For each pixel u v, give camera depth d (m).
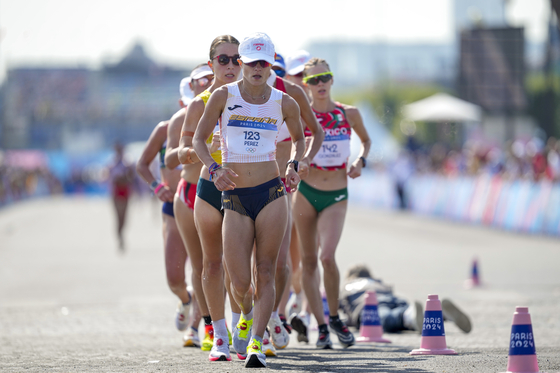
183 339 22.89
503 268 46.38
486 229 79.19
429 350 19.69
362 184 138.62
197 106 19.06
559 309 30.47
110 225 102.56
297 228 22.14
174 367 17.61
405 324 25.64
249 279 17.31
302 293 25.20
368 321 23.52
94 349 21.91
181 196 20.52
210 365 17.77
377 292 26.73
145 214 133.88
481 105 119.62
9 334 25.77
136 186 167.88
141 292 37.84
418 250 60.12
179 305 23.16
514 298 34.00
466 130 123.00
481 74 119.69
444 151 109.81
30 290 39.03
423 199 103.38
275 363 17.94
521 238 68.12
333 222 21.81
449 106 114.50
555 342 22.31
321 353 20.20
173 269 22.59
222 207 17.56
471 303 32.56
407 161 110.38
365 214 115.44
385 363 17.77
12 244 71.75
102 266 51.19
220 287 18.80
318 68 22.28
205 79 21.95
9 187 163.38
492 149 103.38
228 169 16.92
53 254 60.94
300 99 19.05
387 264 49.81
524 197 73.06
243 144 17.25
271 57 17.02
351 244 67.06
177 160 20.75
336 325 21.86
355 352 20.41
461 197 89.31
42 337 24.97
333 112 22.39
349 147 22.45
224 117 17.41
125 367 17.91
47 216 126.06
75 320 29.22
